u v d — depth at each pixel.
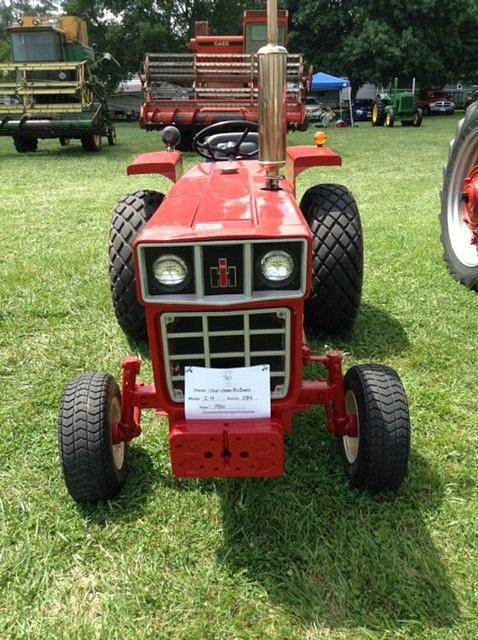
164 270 1.86
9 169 11.51
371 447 2.20
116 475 2.31
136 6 37.34
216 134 3.80
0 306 4.19
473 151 4.50
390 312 4.00
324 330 3.55
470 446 2.66
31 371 3.36
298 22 36.06
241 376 2.03
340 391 2.38
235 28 39.56
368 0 33.97
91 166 11.83
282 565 2.06
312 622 1.86
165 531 2.21
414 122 23.67
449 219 4.71
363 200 7.56
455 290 4.37
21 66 13.80
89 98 14.48
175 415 2.10
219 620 1.86
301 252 1.87
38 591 1.98
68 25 16.70
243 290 1.89
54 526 2.25
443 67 35.19
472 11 36.09
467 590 1.95
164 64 9.90
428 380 3.19
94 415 2.22
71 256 5.29
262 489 2.40
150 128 10.45
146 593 1.95
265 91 2.17
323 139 3.49
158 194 3.61
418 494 2.36
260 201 2.19
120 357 3.49
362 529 2.18
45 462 2.61
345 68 34.91
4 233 6.14
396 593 1.93
